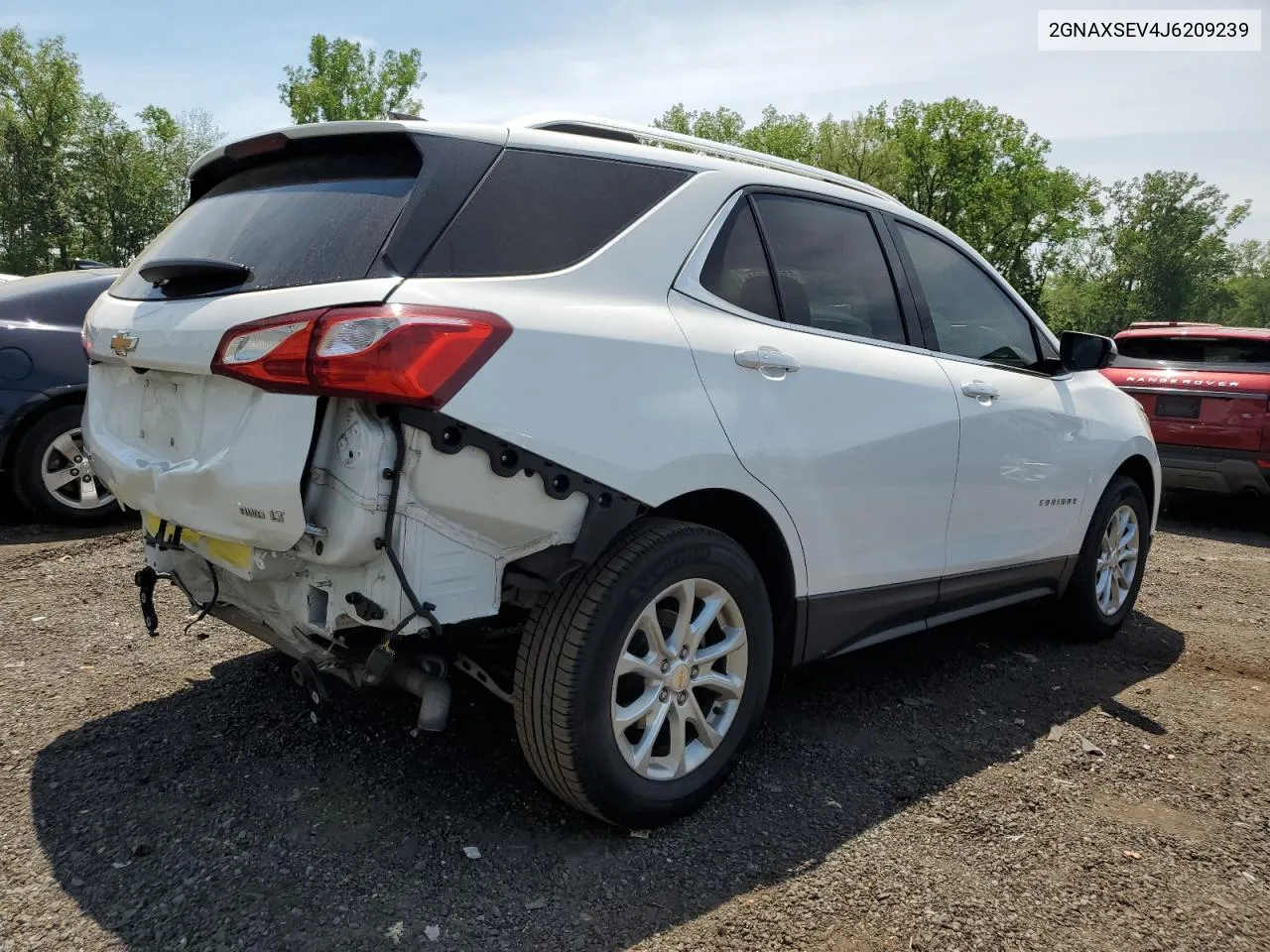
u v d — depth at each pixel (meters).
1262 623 5.11
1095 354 4.16
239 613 2.71
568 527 2.36
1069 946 2.24
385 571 2.15
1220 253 75.38
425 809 2.68
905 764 3.16
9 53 46.94
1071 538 4.28
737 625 2.76
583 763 2.41
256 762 2.92
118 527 5.71
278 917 2.19
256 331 2.17
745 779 2.97
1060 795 3.00
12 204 46.91
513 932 2.18
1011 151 53.00
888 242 3.53
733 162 3.06
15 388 5.32
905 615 3.46
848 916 2.30
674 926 2.23
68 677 3.52
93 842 2.47
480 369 2.16
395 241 2.24
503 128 2.57
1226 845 2.75
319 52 49.31
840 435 3.00
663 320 2.62
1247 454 7.56
